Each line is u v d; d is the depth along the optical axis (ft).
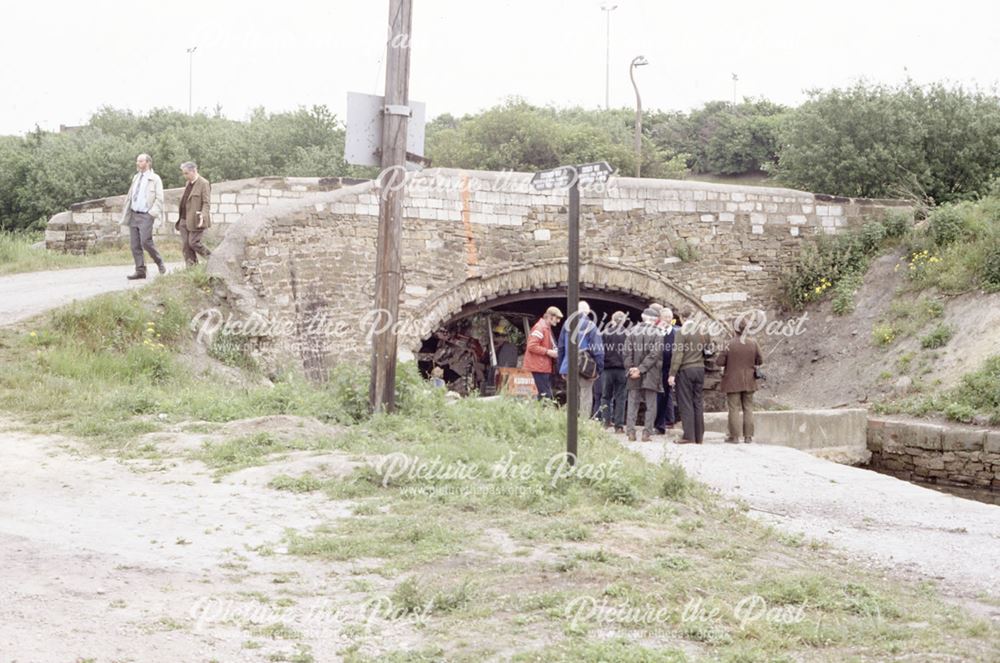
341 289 63.46
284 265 60.13
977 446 57.62
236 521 24.03
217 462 29.68
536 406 40.14
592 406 55.47
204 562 20.67
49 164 123.85
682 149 183.93
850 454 59.88
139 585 18.83
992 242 73.41
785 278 81.51
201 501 25.75
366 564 21.24
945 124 102.58
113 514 24.21
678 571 21.34
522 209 72.59
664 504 27.71
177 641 16.20
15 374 40.01
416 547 22.26
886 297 77.61
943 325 71.00
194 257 58.18
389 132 37.40
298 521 24.27
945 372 67.10
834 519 31.86
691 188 78.54
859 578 23.24
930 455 59.62
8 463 29.19
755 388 51.19
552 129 137.18
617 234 75.82
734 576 21.45
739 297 80.12
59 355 42.78
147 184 57.57
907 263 78.64
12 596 17.46
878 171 102.22
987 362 64.23
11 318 47.34
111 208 73.87
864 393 71.15
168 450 31.24
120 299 49.52
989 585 23.68
